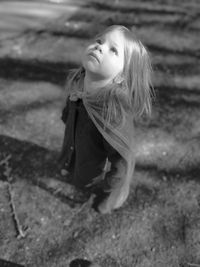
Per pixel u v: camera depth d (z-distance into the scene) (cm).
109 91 149
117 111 151
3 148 261
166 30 425
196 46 403
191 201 243
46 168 252
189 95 329
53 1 445
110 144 158
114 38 145
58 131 278
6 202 230
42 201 233
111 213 230
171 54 383
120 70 148
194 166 266
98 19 426
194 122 301
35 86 317
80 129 170
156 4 482
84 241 216
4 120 282
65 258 209
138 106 162
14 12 414
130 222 228
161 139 283
